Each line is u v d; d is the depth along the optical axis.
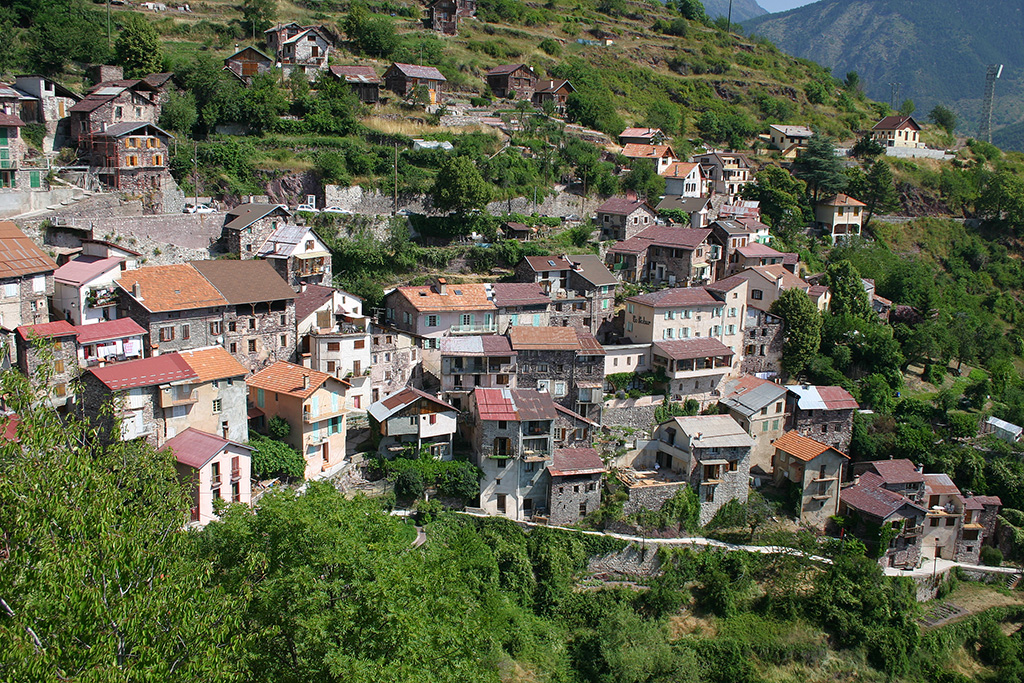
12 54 97.56
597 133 135.38
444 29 157.38
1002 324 126.12
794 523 74.75
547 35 176.00
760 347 91.06
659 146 129.88
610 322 90.19
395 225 90.06
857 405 88.62
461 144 109.25
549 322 84.44
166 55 110.69
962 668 67.88
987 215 150.12
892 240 138.12
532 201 107.12
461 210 95.19
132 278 65.75
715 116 163.50
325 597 36.75
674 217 110.81
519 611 61.00
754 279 94.88
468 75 140.38
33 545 29.47
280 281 72.25
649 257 99.00
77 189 78.75
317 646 35.31
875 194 141.25
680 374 81.44
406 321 79.06
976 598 73.88
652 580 66.88
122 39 105.06
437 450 68.44
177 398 58.09
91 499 31.36
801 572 68.75
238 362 64.50
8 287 59.62
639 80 171.75
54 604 27.72
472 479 66.12
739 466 73.50
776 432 81.31
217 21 137.38
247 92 102.19
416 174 99.88
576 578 65.25
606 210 107.62
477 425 68.50
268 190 93.75
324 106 107.50
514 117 126.62
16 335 57.41
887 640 65.62
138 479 36.56
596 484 68.69
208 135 97.81
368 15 149.75
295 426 63.69
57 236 71.00
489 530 64.56
